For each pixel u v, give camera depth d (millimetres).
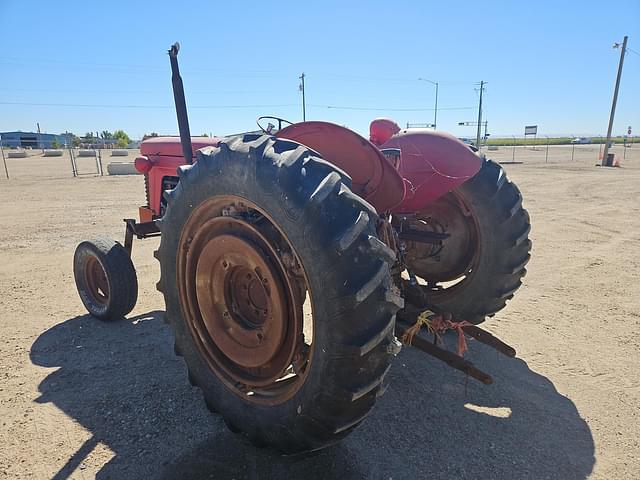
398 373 3455
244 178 2104
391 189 2723
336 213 1889
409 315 2920
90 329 4227
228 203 2301
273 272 2182
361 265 1874
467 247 3844
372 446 2633
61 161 33031
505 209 3477
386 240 2805
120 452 2590
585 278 5727
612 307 4766
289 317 2236
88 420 2879
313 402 2029
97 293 4562
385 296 1894
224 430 2771
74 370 3486
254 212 2322
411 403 3066
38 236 8117
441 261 3943
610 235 8141
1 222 9523
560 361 3658
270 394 2383
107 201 12750
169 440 2686
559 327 4285
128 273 4273
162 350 3811
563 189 14906
